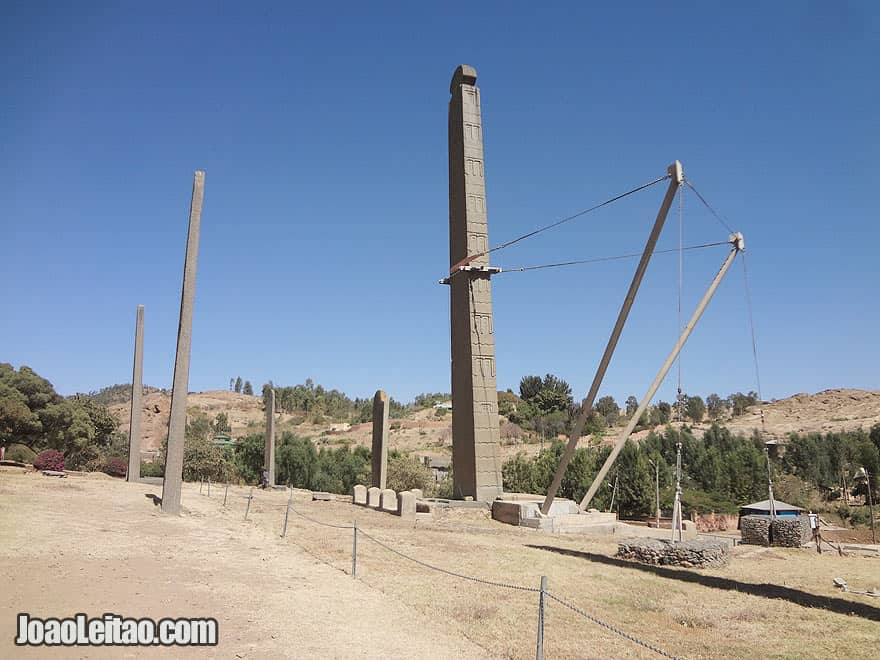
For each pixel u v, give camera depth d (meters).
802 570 18.56
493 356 29.30
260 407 141.00
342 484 53.50
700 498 45.81
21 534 14.42
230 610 9.88
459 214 30.50
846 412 112.12
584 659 8.95
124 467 42.56
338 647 8.61
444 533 22.03
